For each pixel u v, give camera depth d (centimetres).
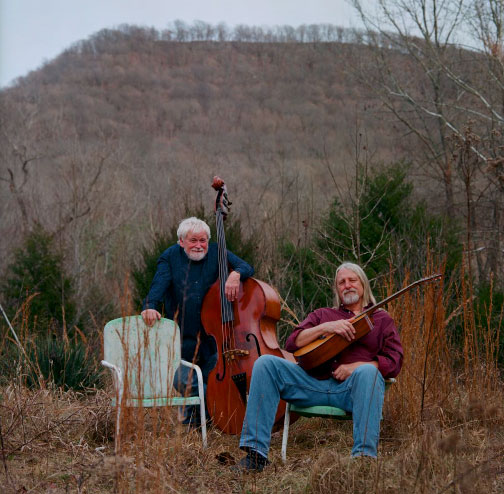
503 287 799
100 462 394
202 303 513
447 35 1170
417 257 729
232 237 798
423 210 884
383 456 416
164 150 2459
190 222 527
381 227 831
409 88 1270
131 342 486
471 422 468
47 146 1736
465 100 1194
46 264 917
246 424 422
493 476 362
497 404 488
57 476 410
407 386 502
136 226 1303
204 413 455
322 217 916
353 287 466
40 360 628
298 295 807
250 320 493
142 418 406
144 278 798
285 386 434
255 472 416
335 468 379
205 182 1461
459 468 359
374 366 425
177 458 408
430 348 524
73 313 901
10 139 1641
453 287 710
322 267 809
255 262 810
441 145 1284
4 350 680
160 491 355
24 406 483
